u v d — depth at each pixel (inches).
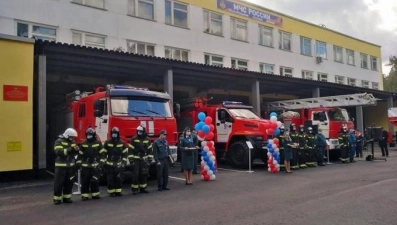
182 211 293.1
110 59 581.0
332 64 1378.0
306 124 685.9
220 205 312.7
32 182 467.2
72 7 739.4
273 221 252.5
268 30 1154.0
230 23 1040.2
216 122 642.2
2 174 470.3
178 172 563.8
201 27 962.7
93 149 357.7
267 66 1133.1
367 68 1552.7
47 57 561.9
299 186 406.0
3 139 461.4
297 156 589.6
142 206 318.0
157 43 866.8
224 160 674.8
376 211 275.1
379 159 732.0
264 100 1123.3
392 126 1142.3
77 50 533.0
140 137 394.6
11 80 472.7
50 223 264.2
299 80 871.7
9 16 663.1
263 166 633.6
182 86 917.8
